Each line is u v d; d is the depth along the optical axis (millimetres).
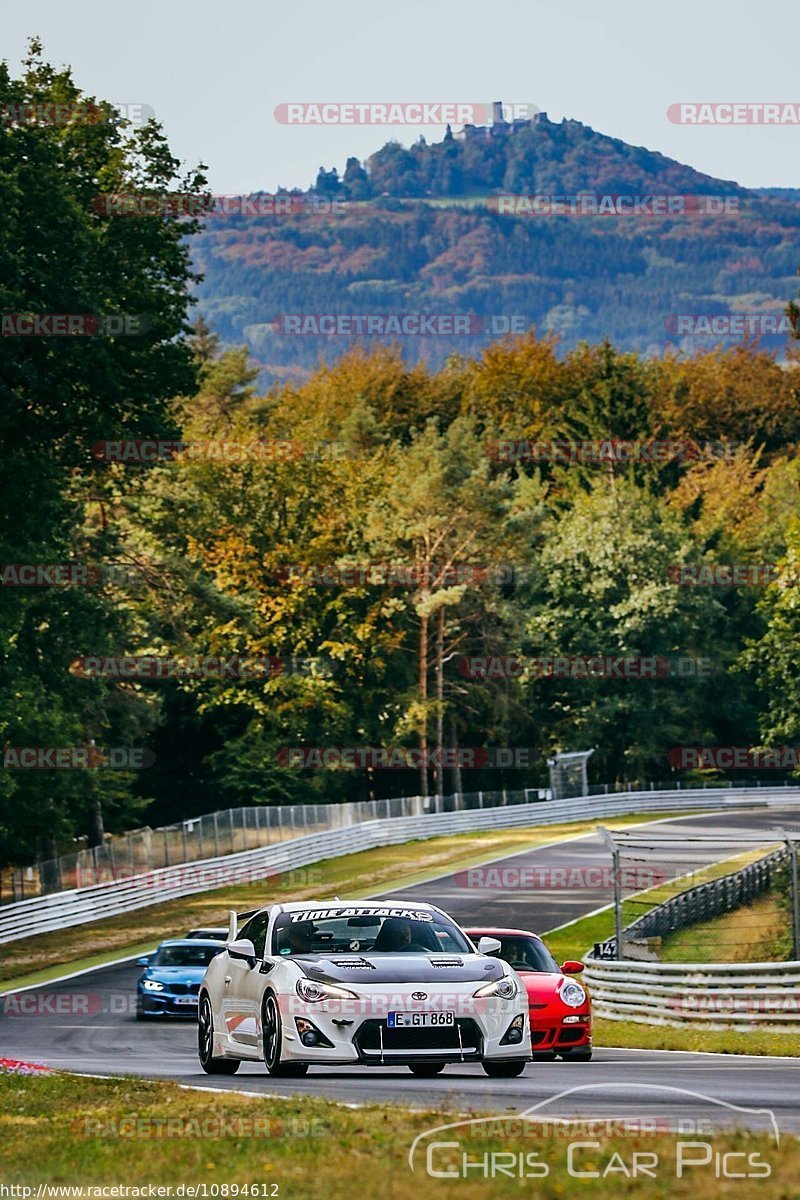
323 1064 46875
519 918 150875
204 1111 41062
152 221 151500
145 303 149250
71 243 135125
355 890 178375
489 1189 29625
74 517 183875
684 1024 88000
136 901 168375
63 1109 44094
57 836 181625
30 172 135125
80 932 154125
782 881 142500
